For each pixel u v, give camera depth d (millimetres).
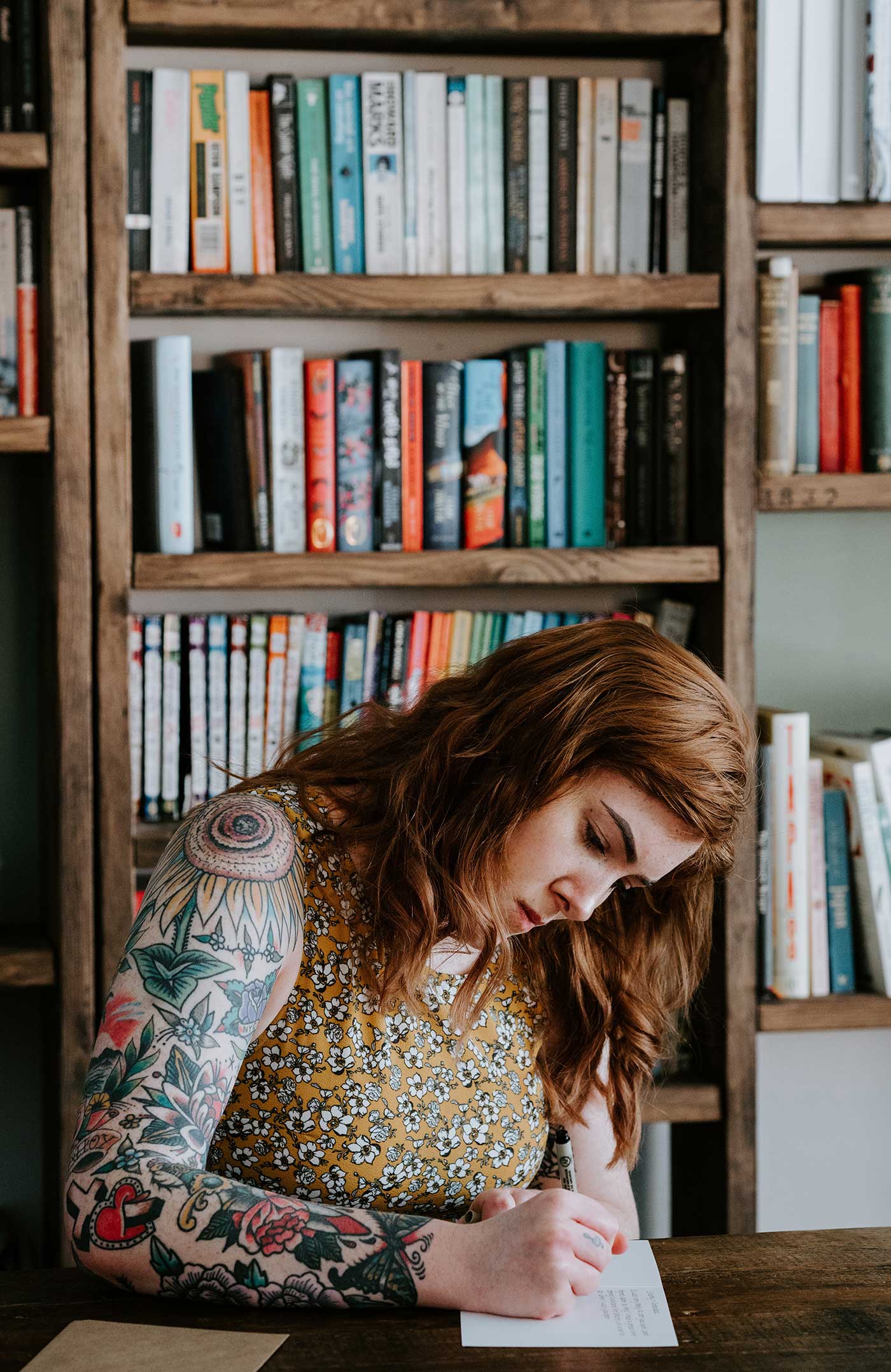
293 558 1885
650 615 2102
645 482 2029
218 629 1932
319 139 1905
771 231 1946
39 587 2068
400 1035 1224
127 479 1831
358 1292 970
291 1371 897
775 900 2006
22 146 1782
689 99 2027
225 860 1097
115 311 1811
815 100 1933
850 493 1995
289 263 1916
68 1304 1000
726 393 1946
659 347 2189
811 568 2283
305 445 1952
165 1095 996
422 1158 1226
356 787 1298
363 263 1933
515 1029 1320
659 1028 1437
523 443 1994
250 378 1926
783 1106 2303
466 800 1198
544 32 1899
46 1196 2055
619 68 2117
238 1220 975
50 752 1920
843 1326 987
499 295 1902
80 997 1842
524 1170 1294
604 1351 938
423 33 1896
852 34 1932
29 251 1873
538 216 1960
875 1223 2328
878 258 2225
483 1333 958
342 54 2055
